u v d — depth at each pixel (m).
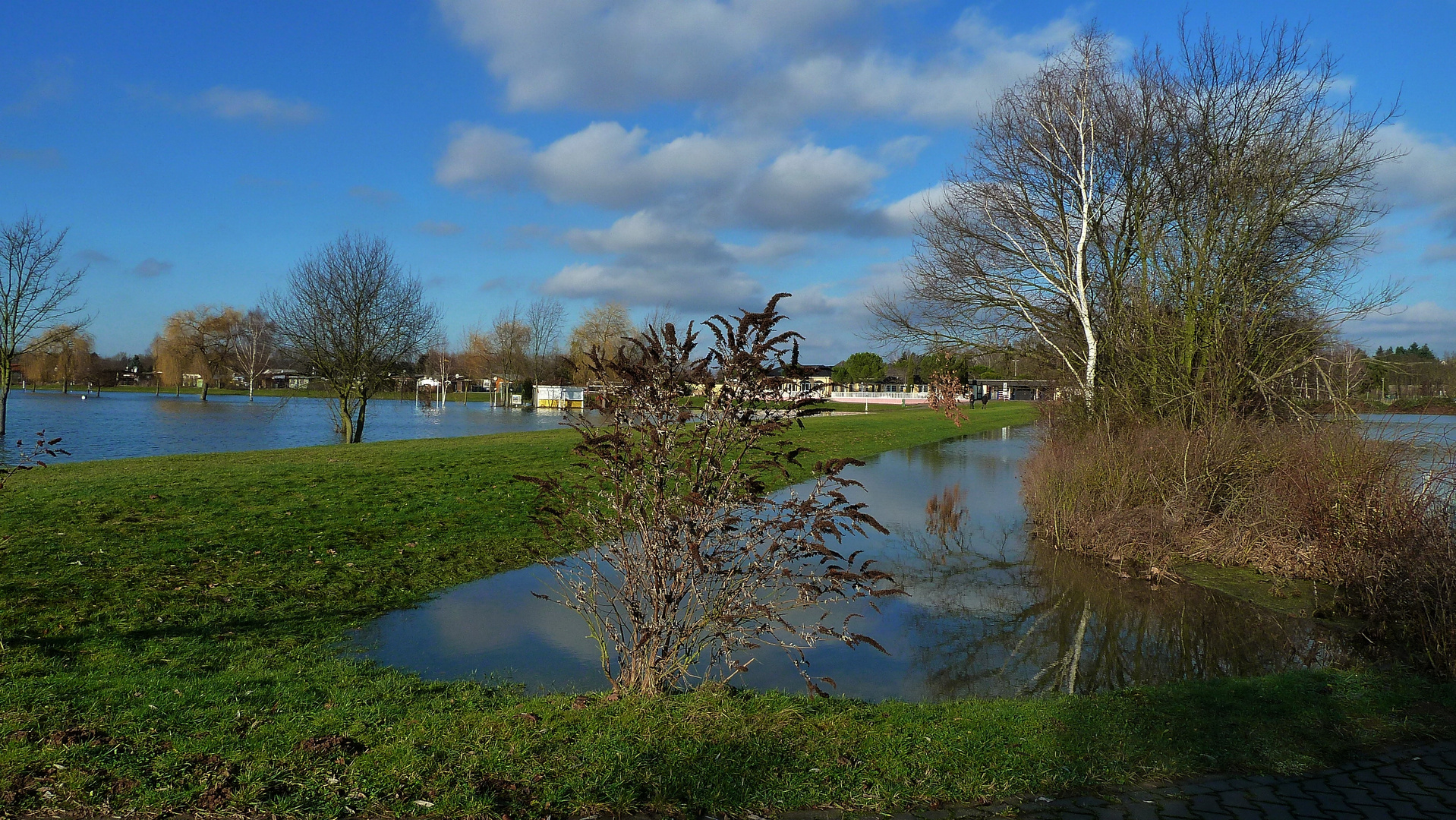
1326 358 13.34
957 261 19.84
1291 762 4.71
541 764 4.23
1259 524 11.24
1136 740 4.93
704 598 5.53
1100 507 12.29
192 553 9.22
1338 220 15.09
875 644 5.34
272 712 4.94
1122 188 18.41
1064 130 18.66
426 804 3.82
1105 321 18.05
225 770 4.07
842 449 28.52
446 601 8.37
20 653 5.99
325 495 13.14
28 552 8.73
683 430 5.16
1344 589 9.52
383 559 9.77
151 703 5.00
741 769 4.25
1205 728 5.16
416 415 58.81
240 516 11.13
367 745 4.44
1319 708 5.62
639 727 4.68
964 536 13.34
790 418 5.16
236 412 54.72
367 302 31.38
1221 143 16.12
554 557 10.25
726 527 5.14
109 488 12.59
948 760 4.51
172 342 70.25
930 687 6.48
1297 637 8.05
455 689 5.68
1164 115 17.27
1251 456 12.07
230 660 6.19
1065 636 8.06
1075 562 11.50
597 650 6.88
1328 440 10.51
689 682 6.19
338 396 32.22
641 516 5.14
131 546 9.27
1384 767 4.71
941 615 8.73
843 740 4.68
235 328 72.38
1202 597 9.62
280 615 7.55
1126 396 15.73
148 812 3.71
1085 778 4.39
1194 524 11.68
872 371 102.00
